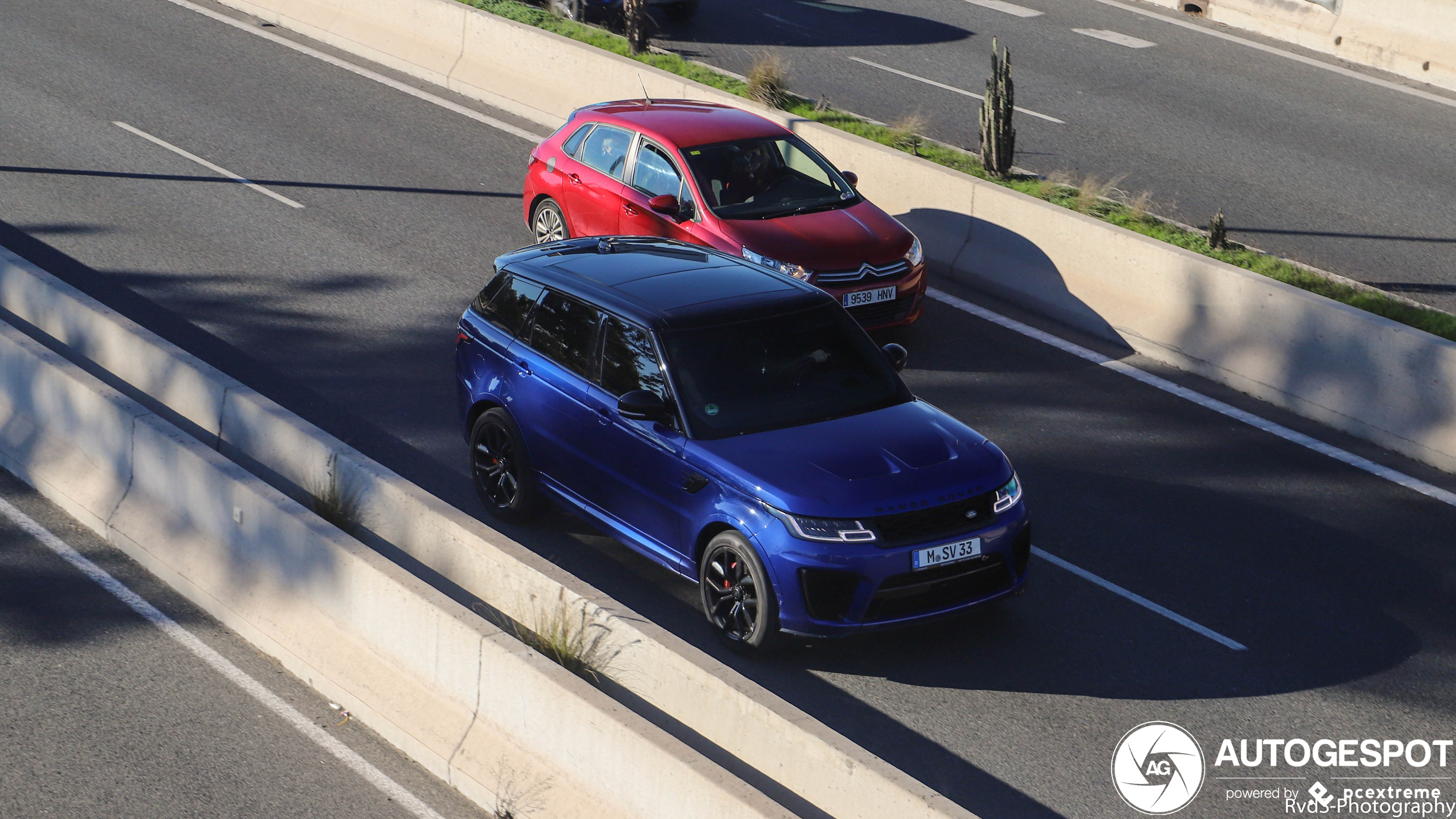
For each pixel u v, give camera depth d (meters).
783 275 20.33
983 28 51.31
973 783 15.04
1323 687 17.00
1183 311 27.00
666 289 19.50
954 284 30.97
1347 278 29.61
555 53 41.06
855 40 48.88
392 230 32.50
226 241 31.23
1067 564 19.64
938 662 17.27
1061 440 23.69
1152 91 44.28
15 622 17.31
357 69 45.19
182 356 21.67
